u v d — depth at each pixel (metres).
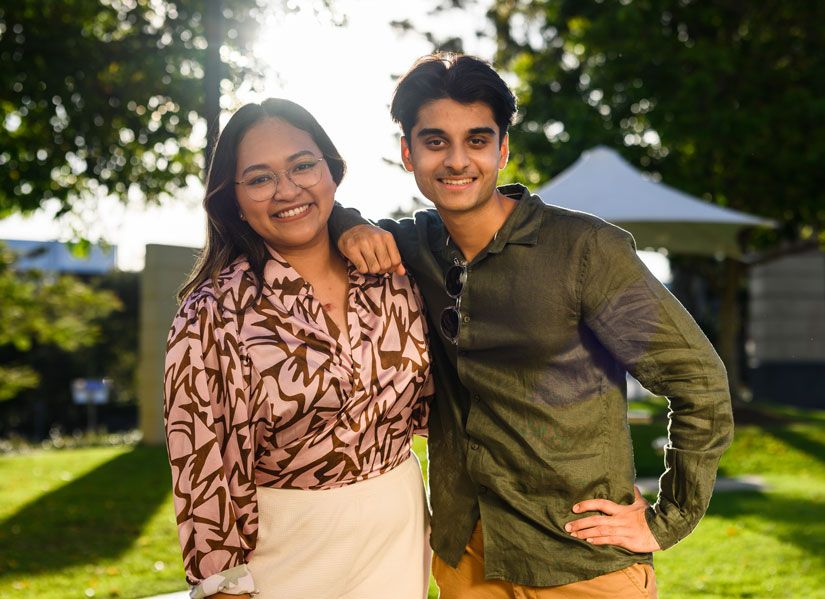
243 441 2.27
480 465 2.41
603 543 2.30
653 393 2.36
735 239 10.09
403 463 2.54
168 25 7.96
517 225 2.32
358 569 2.42
